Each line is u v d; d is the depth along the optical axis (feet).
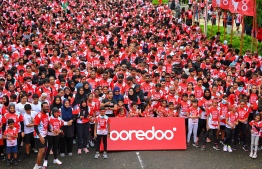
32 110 44.16
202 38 86.12
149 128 46.26
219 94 50.44
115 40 84.02
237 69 63.00
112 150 45.16
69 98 45.65
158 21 107.96
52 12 117.39
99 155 44.11
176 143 46.24
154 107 49.75
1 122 42.06
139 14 120.16
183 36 88.07
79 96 45.50
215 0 80.28
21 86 53.67
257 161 43.93
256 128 44.24
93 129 46.65
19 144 43.78
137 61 67.51
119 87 51.72
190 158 44.06
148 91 52.65
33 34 80.64
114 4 140.97
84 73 59.11
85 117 44.62
